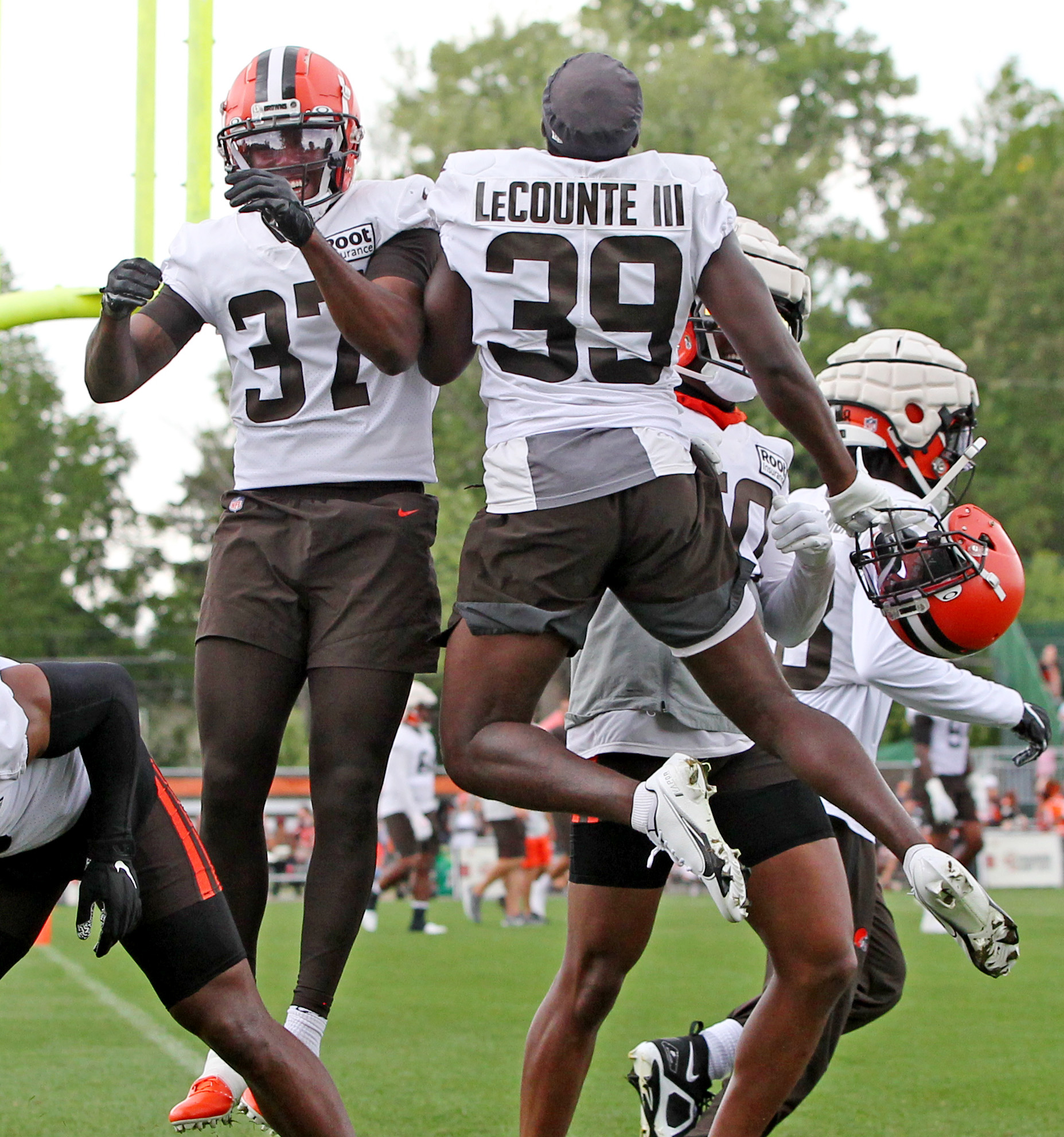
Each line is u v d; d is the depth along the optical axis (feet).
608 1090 71.92
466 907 197.88
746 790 48.08
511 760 41.57
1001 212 584.81
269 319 53.42
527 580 42.16
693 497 42.70
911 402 58.08
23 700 38.99
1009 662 288.92
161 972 43.16
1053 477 545.44
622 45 417.90
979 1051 81.76
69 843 43.52
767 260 53.11
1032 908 175.22
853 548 55.31
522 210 42.68
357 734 52.90
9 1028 91.71
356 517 53.26
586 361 42.52
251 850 54.34
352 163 53.72
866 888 53.36
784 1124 63.41
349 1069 76.13
